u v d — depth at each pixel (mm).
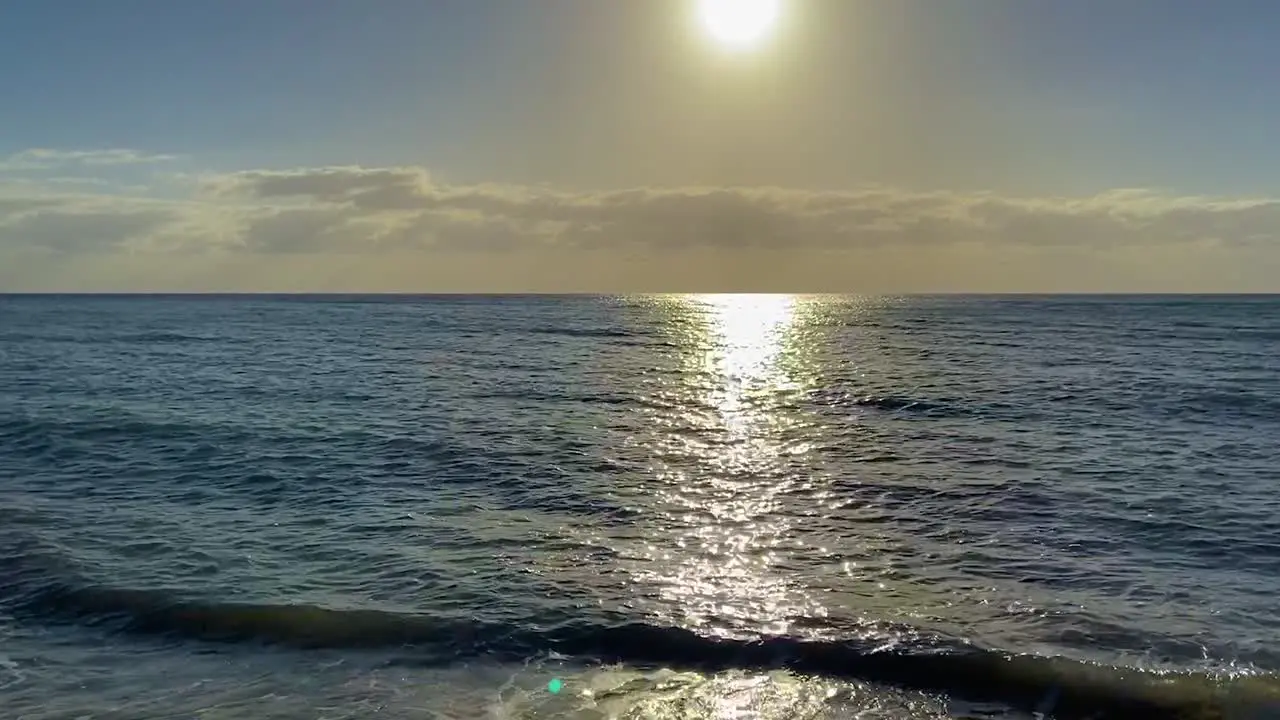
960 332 69375
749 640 9633
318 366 39844
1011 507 15172
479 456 19500
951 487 16609
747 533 13789
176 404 27344
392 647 9594
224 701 8445
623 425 23938
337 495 16047
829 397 29500
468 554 12617
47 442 21094
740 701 8438
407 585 11328
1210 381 32031
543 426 23578
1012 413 25453
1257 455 19281
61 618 10406
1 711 8242
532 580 11523
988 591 11141
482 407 26953
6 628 10148
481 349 51000
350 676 8961
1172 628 9914
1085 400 27719
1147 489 16266
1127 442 20906
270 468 18266
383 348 51469
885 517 14695
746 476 17703
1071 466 18312
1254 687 8523
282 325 80938
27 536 13375
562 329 76250
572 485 16891
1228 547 12906
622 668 9117
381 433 22188
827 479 17391
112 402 27734
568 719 8109
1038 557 12531
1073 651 9289
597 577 11672
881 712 8227
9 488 16641
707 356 47656
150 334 65188
